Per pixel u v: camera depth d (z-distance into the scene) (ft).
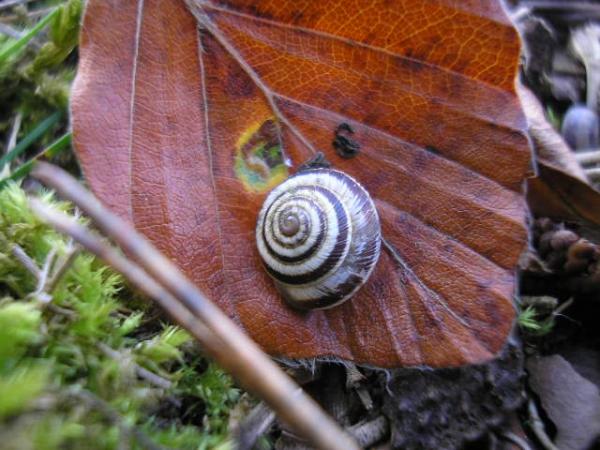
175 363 0.29
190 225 0.28
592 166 0.41
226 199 0.29
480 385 0.31
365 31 0.29
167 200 0.28
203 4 0.29
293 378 0.31
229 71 0.29
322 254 0.29
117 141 0.27
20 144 0.34
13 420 0.20
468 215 0.30
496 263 0.29
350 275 0.29
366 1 0.28
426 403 0.31
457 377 0.31
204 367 0.30
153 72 0.28
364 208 0.30
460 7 0.27
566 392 0.33
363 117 0.30
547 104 0.46
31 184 0.33
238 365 0.19
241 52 0.29
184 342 0.29
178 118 0.29
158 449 0.24
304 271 0.29
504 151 0.29
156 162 0.28
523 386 0.32
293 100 0.30
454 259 0.30
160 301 0.21
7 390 0.19
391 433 0.31
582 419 0.32
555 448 0.32
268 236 0.29
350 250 0.29
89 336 0.25
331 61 0.30
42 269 0.26
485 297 0.29
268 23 0.29
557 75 0.46
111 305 0.26
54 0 0.39
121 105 0.27
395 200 0.30
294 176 0.30
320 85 0.30
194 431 0.27
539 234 0.37
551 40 0.47
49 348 0.24
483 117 0.29
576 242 0.35
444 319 0.29
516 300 0.34
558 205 0.36
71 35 0.34
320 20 0.29
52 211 0.22
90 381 0.24
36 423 0.21
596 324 0.35
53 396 0.22
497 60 0.28
